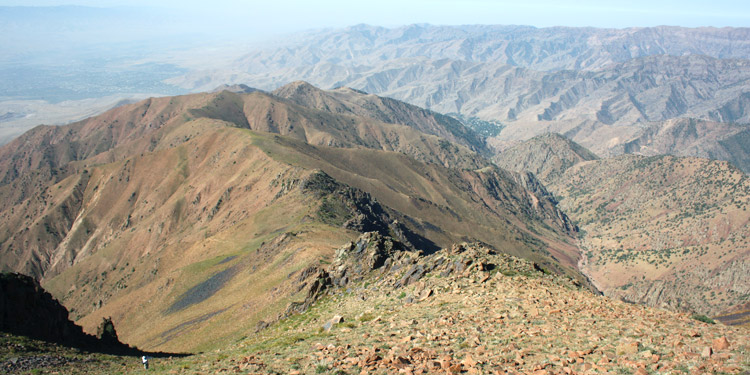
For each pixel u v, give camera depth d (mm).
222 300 115062
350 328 40031
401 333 34438
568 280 47250
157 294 146625
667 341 25906
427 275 51812
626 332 28578
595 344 26750
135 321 135750
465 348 28766
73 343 52438
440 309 40281
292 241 127938
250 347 41781
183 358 42469
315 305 61062
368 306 49094
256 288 109500
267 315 87625
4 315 47125
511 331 31234
